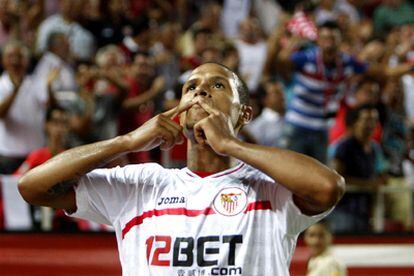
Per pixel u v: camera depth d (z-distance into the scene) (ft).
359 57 58.59
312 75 46.03
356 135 44.50
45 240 41.55
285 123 46.44
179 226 17.20
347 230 43.68
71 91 48.83
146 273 17.37
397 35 63.26
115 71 49.06
